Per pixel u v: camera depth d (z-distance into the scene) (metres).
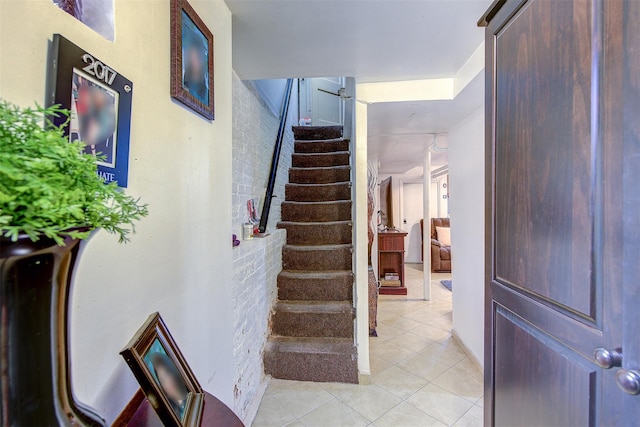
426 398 2.02
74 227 0.38
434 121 2.66
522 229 0.97
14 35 0.47
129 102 0.71
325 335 2.39
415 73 2.05
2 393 0.35
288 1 1.29
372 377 2.26
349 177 3.52
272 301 2.46
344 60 1.84
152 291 0.81
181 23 0.94
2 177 0.31
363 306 2.27
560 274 0.81
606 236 0.67
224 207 1.29
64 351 0.43
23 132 0.35
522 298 0.97
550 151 0.84
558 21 0.80
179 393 0.70
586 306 0.72
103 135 0.62
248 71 1.98
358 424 1.78
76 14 0.57
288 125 3.70
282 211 3.23
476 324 2.43
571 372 0.77
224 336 1.28
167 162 0.88
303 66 1.91
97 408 0.62
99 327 0.63
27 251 0.35
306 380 2.20
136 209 0.53
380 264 4.74
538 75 0.89
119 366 0.69
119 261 0.69
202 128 1.10
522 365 0.98
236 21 1.43
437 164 5.37
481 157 2.28
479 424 1.78
